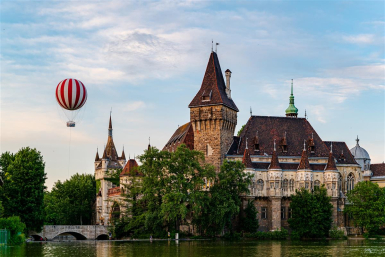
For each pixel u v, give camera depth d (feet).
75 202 596.29
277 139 458.09
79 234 454.40
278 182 433.07
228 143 450.71
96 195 628.69
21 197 383.65
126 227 408.05
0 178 389.19
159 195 396.37
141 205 417.28
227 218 394.11
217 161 438.40
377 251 289.53
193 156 406.00
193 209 378.94
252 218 416.05
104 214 598.34
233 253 270.26
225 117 444.55
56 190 602.03
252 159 443.73
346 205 456.45
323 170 447.42
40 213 395.96
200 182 393.50
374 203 430.20
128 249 291.38
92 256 248.93
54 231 433.89
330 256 260.21
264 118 468.75
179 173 394.52
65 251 276.41
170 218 378.94
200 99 448.65
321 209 412.36
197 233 417.28
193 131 452.35
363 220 432.25
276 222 428.15
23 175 388.16
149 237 402.31
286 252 279.49
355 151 598.34
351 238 429.38
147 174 403.95
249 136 456.04
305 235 419.95
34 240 420.36
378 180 581.12
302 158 442.50
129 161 529.04
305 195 416.26
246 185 405.39
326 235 424.05
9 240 321.52
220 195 396.37
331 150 451.53
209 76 455.22
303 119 475.31
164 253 266.98
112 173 622.13
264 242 366.43
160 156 401.49
